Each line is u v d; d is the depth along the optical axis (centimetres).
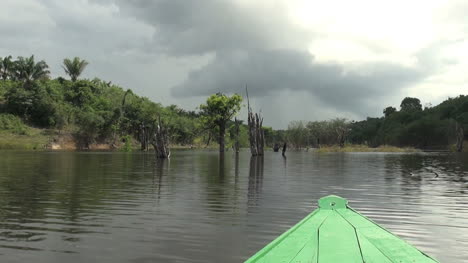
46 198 1171
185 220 873
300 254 303
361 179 1809
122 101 9019
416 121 10081
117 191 1338
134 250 640
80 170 2227
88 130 7794
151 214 937
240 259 598
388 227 822
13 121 7538
